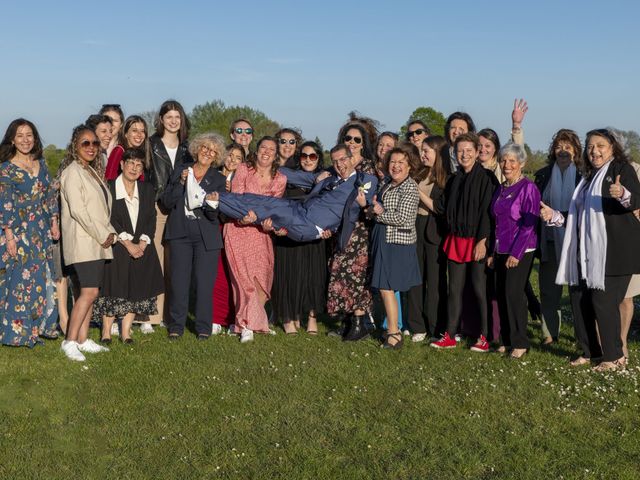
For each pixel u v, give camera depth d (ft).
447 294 26.66
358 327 26.40
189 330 28.17
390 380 21.38
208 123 147.13
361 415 18.60
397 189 25.09
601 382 21.39
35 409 18.83
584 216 22.67
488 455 16.21
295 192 27.61
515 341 24.18
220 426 17.75
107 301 25.43
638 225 22.31
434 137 26.63
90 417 18.29
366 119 29.91
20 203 24.38
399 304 28.40
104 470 15.40
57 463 15.74
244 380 21.15
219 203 25.77
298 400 19.60
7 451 16.26
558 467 15.81
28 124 24.32
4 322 24.48
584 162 23.25
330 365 22.89
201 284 26.45
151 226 25.93
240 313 26.50
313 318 27.63
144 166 26.76
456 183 25.21
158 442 16.83
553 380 21.63
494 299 25.82
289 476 15.17
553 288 26.27
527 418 18.49
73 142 23.99
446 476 15.25
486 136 26.45
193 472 15.34
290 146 28.84
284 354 24.29
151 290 25.90
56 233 25.35
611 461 16.12
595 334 23.50
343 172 26.02
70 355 23.31
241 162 27.89
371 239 25.84
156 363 22.98
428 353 24.77
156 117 28.48
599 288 22.25
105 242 23.77
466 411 18.95
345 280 26.05
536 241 24.00
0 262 24.23
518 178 24.12
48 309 25.55
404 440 17.08
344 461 15.94
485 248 24.67
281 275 27.20
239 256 26.66
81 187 23.41
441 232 26.25
